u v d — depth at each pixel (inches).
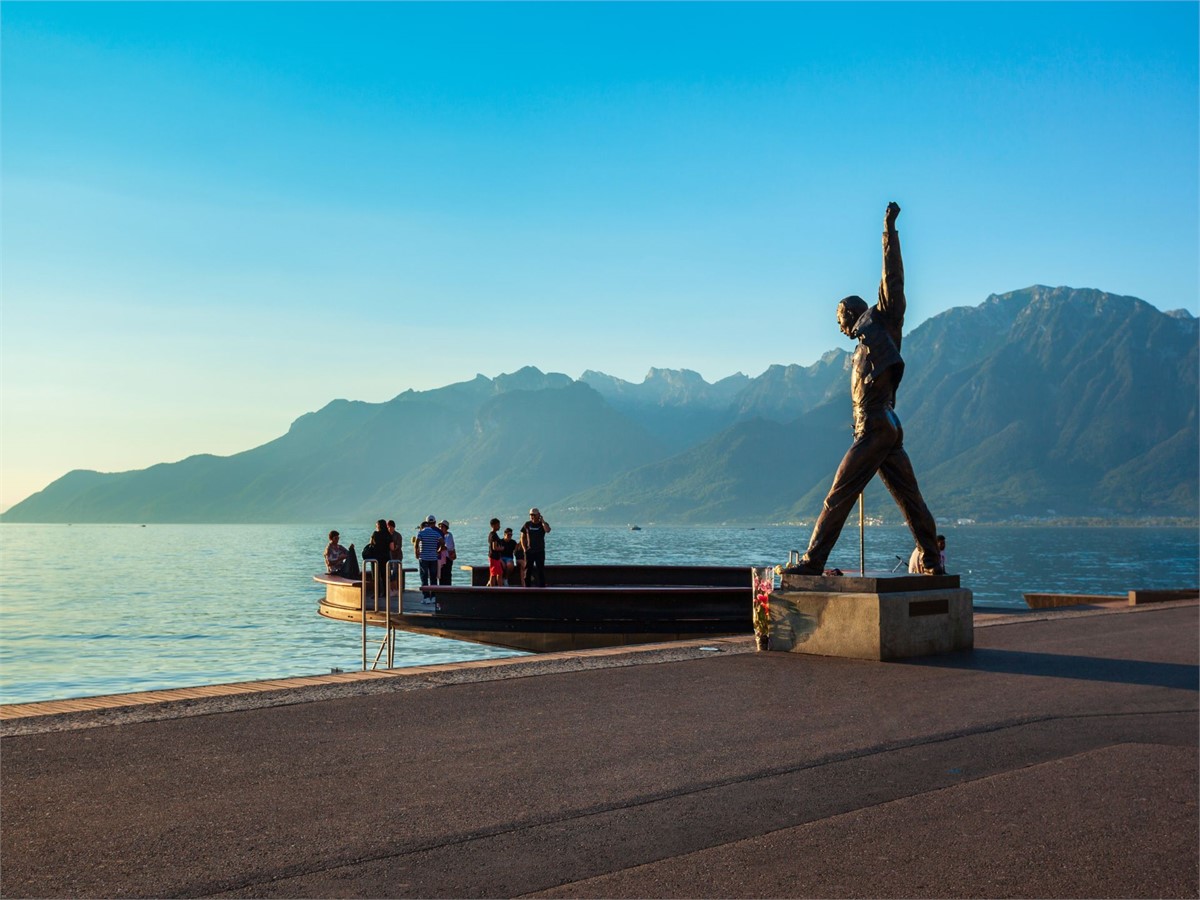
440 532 1086.4
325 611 994.7
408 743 306.8
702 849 215.5
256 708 353.7
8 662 1781.5
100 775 264.2
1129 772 282.7
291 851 210.1
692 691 404.2
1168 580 4965.6
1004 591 4175.7
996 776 277.4
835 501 538.0
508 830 225.9
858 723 346.0
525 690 400.8
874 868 205.6
